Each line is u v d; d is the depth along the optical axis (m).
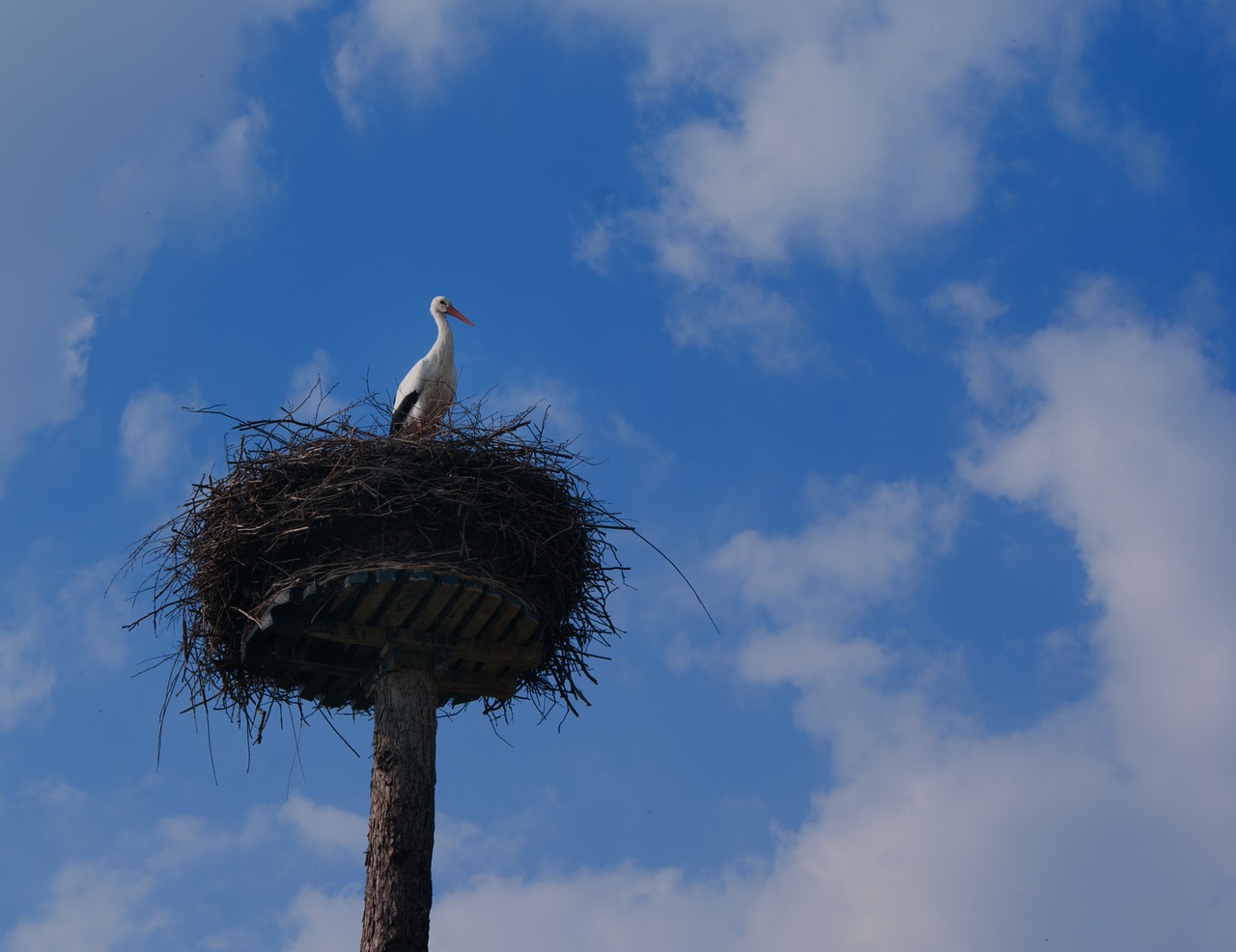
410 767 11.51
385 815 11.27
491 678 12.74
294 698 12.91
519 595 11.98
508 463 12.62
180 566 12.54
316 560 11.83
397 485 11.96
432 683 12.05
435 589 11.55
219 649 12.45
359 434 12.50
